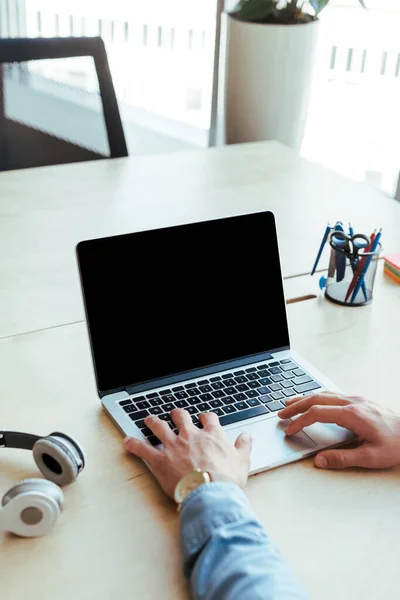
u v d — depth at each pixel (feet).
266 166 6.43
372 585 2.51
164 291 3.50
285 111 9.73
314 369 3.68
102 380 3.34
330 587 2.49
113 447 3.12
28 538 2.64
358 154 10.32
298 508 2.83
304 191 5.96
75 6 11.85
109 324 3.36
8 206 5.41
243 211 5.51
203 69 11.84
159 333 3.48
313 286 4.61
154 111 12.42
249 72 9.43
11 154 6.24
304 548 2.64
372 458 3.03
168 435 3.01
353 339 4.06
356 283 4.30
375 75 9.94
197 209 5.51
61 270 4.62
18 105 6.13
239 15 9.34
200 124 12.33
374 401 3.49
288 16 9.34
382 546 2.67
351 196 5.91
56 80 6.18
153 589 2.46
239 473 2.87
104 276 3.35
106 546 2.62
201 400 3.36
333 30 10.09
